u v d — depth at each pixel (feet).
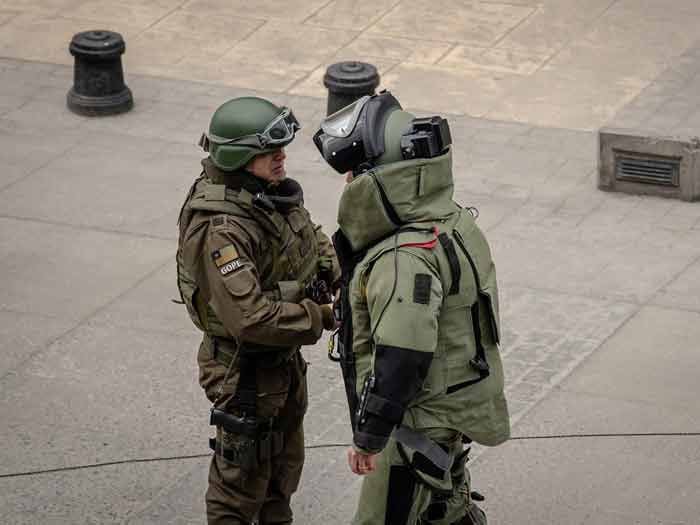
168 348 38.06
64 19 66.39
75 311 40.22
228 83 59.16
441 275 24.12
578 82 58.85
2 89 58.13
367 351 24.81
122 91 55.62
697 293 41.14
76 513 30.37
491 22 65.62
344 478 31.73
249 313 24.86
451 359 24.68
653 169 47.80
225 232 25.11
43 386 35.99
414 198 24.20
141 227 45.98
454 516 26.78
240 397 25.99
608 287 41.65
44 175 50.08
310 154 51.90
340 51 62.64
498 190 48.78
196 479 31.71
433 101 57.11
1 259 43.62
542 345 38.17
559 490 31.17
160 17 66.74
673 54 61.16
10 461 32.45
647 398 35.19
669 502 30.63
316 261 26.84
